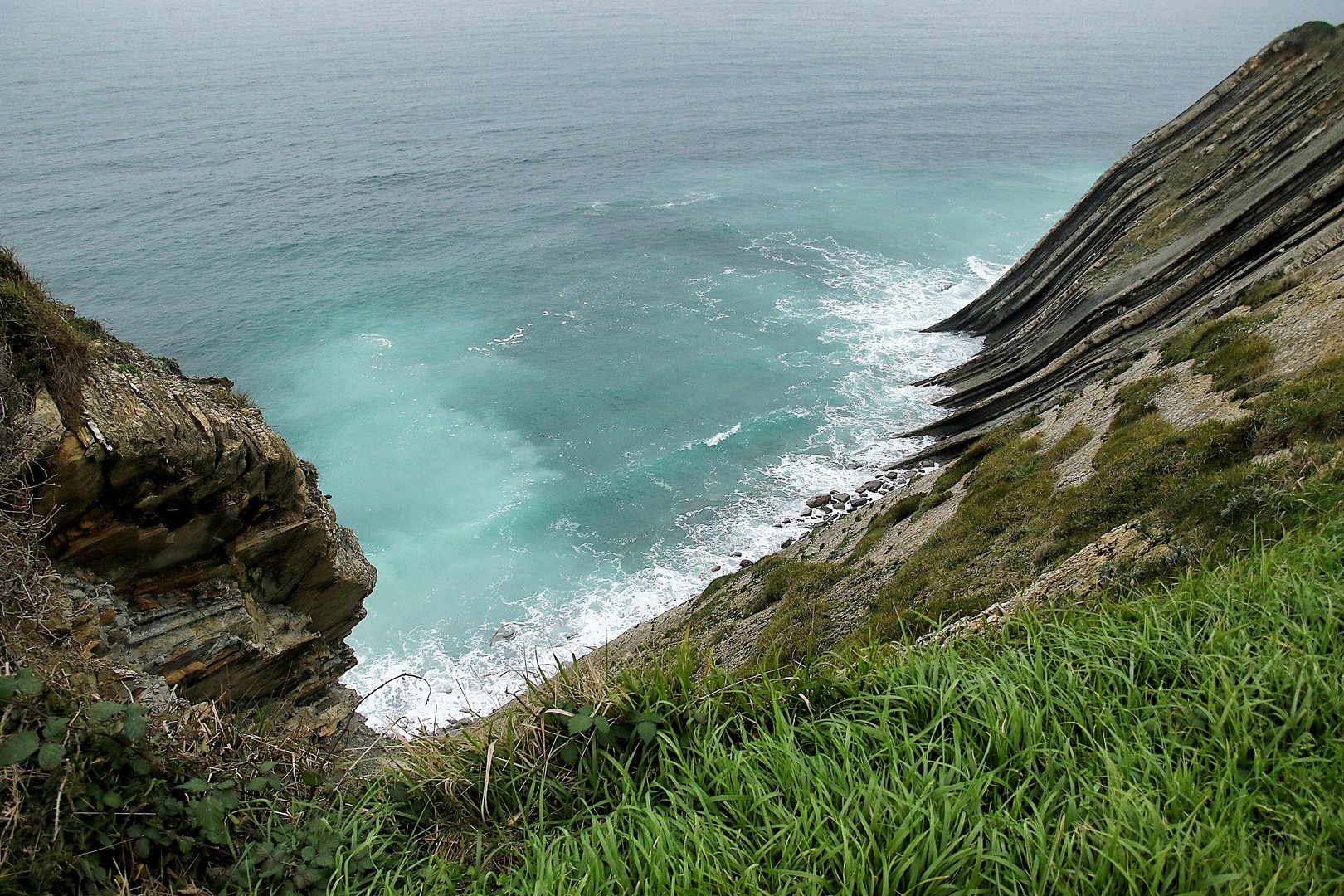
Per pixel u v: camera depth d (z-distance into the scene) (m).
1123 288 52.41
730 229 102.38
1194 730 6.55
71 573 12.38
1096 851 5.59
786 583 30.27
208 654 14.59
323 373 68.62
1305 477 13.73
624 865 5.81
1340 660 6.74
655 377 66.62
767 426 58.72
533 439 59.12
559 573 45.75
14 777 5.63
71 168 124.19
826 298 81.31
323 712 18.58
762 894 5.48
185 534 13.88
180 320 77.69
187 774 6.68
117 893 5.81
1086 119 171.88
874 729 6.77
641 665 8.31
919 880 5.52
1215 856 5.40
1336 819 5.52
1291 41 56.88
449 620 42.47
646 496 52.06
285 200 114.00
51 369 11.17
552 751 7.28
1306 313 24.20
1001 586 20.09
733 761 6.55
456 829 7.05
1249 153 53.59
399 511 51.38
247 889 6.20
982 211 109.81
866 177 126.94
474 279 88.31
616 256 94.50
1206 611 7.88
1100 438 26.58
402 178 125.62
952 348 69.25
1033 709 6.83
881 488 49.38
